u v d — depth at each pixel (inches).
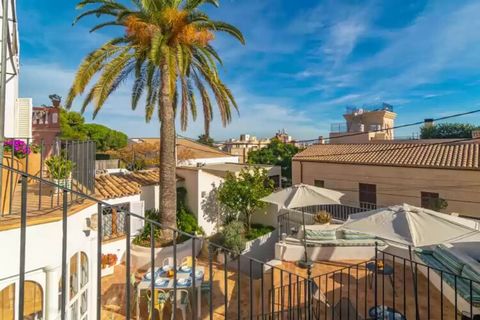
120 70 413.4
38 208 178.9
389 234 230.4
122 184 498.9
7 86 356.2
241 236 468.4
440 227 227.1
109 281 361.4
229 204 536.4
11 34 340.2
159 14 413.1
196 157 1032.2
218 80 462.3
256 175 569.9
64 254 79.7
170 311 287.6
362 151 769.6
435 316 242.8
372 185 679.1
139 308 286.5
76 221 184.7
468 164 540.7
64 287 80.9
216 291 334.6
